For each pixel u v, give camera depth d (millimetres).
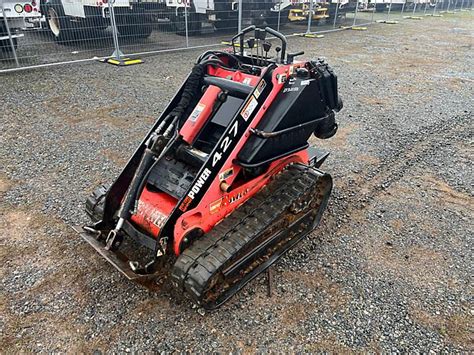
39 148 5453
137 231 3100
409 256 3721
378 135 6355
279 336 2840
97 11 10477
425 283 3396
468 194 4805
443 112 7492
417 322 3002
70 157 5246
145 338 2797
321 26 18281
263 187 3494
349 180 5008
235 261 3031
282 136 3301
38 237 3758
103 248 3123
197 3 12758
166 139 2965
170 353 2693
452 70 10711
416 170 5324
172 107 3424
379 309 3104
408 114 7320
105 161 5172
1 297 3092
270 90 3166
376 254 3730
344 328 2924
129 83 8320
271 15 14953
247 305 3088
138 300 3104
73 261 3482
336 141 6090
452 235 4047
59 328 2855
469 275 3506
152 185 3252
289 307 3086
